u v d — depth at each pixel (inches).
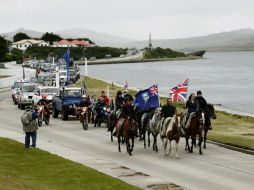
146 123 1149.1
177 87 1229.1
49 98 1959.9
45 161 949.2
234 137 1298.0
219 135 1334.9
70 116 1867.6
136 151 1103.0
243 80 5644.7
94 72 7775.6
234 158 1016.9
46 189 723.4
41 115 1572.3
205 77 6343.5
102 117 1524.4
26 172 862.5
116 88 3356.3
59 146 1159.6
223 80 5664.4
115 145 1184.8
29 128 1082.7
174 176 839.7
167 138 1027.3
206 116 1122.7
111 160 991.0
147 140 1278.3
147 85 4820.4
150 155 1050.1
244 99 3361.2
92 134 1379.2
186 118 1080.2
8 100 2684.5
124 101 1178.0
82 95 1696.6
